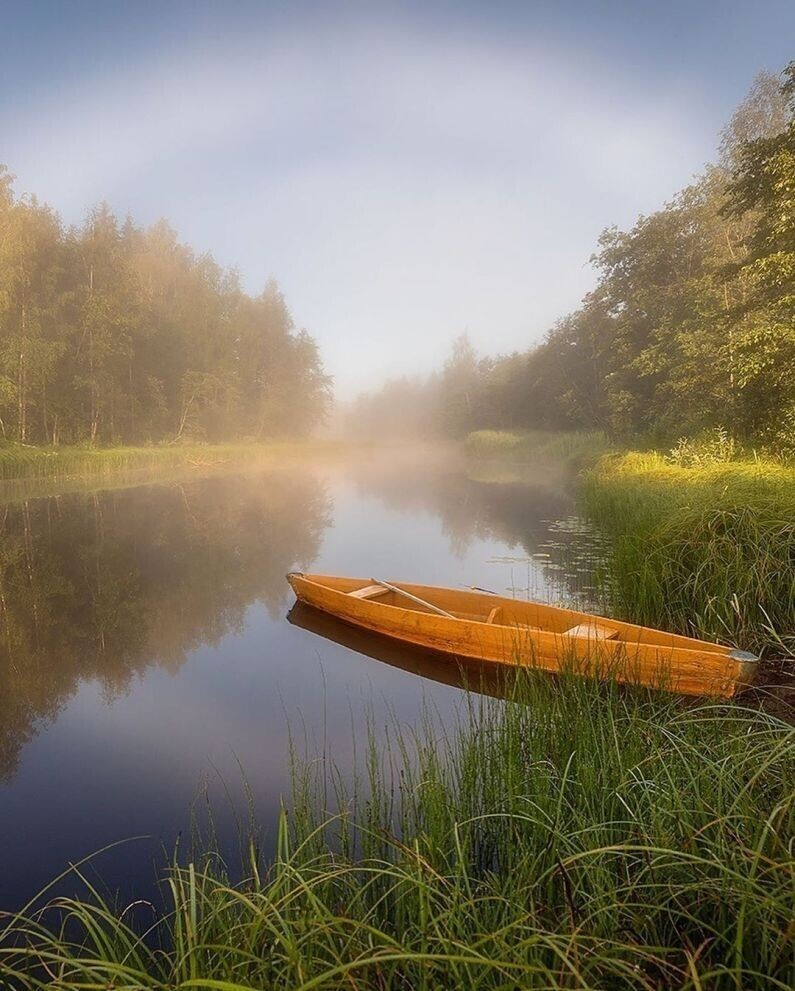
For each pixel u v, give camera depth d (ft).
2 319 78.28
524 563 29.91
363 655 18.37
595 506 37.81
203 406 130.93
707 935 5.92
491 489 67.10
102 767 12.28
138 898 8.48
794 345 35.78
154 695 15.81
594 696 12.25
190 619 22.20
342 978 5.24
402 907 6.48
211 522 45.34
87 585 27.25
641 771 8.57
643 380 74.28
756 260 38.65
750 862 6.09
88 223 98.84
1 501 56.80
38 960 7.21
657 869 6.40
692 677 13.32
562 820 7.77
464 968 5.44
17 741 13.47
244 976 5.57
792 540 17.29
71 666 17.90
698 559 18.40
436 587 21.34
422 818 8.54
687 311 60.59
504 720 11.06
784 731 9.21
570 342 118.62
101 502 56.90
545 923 6.23
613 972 5.26
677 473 39.47
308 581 22.35
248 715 14.53
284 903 6.14
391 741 12.80
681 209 68.28
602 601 21.09
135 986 5.17
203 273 143.33
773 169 35.73
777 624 16.12
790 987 4.81
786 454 36.14
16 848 9.75
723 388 49.70
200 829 10.03
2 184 80.79
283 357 169.07
